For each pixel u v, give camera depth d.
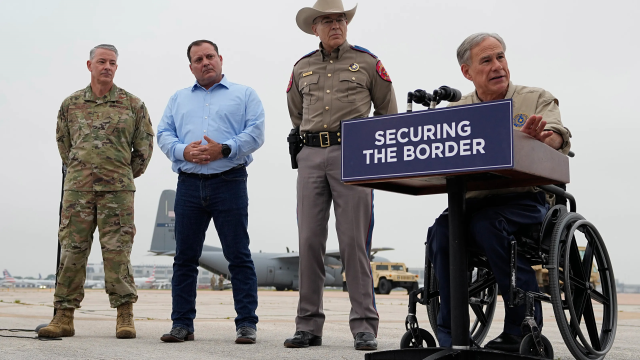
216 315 6.58
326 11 3.48
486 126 1.88
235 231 3.71
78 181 3.88
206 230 3.85
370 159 2.07
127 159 4.01
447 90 2.28
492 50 2.76
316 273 3.51
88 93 4.01
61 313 3.81
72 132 3.98
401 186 2.59
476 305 3.23
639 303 14.97
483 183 2.51
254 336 3.56
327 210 3.58
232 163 3.73
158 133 3.95
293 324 5.27
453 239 2.13
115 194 3.91
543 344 2.32
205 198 3.71
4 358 2.62
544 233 2.46
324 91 3.55
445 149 1.94
